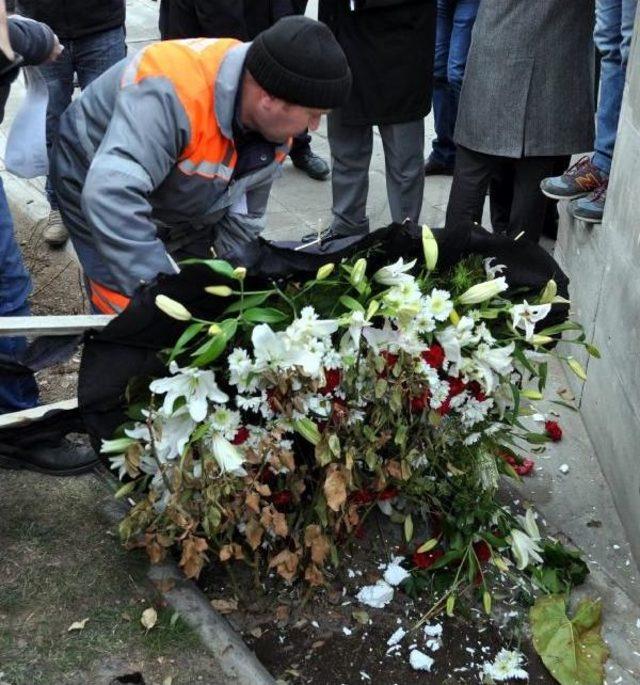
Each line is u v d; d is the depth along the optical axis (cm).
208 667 211
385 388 210
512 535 245
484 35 359
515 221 390
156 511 224
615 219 303
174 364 197
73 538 241
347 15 385
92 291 276
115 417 214
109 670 207
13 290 279
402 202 428
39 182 504
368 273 219
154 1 867
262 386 207
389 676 228
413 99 398
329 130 417
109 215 216
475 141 373
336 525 232
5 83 246
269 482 229
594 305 325
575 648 233
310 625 238
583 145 366
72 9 408
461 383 224
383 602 243
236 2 421
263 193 270
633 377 277
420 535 263
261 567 247
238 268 193
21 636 213
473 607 247
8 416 249
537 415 336
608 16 328
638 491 270
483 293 212
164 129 222
